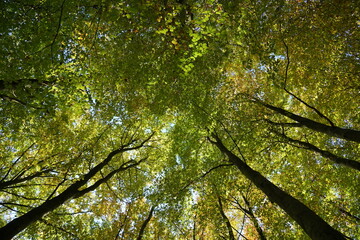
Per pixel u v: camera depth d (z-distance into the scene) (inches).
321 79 404.8
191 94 378.0
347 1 283.7
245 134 414.9
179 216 437.7
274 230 368.2
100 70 343.0
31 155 465.4
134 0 227.0
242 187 396.5
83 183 381.1
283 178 468.8
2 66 268.1
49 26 280.1
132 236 528.1
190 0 253.0
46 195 481.7
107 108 422.3
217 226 411.8
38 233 406.0
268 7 278.8
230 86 443.2
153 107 394.6
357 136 268.5
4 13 268.4
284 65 426.0
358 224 381.7
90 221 523.8
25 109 327.3
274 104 472.7
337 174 417.4
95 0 234.4
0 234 251.1
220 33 249.1
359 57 348.5
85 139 462.0
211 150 512.1
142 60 327.9
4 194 466.9
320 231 181.2
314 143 450.6
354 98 393.4
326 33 323.9
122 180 558.3
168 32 273.9
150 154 588.1
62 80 297.4
